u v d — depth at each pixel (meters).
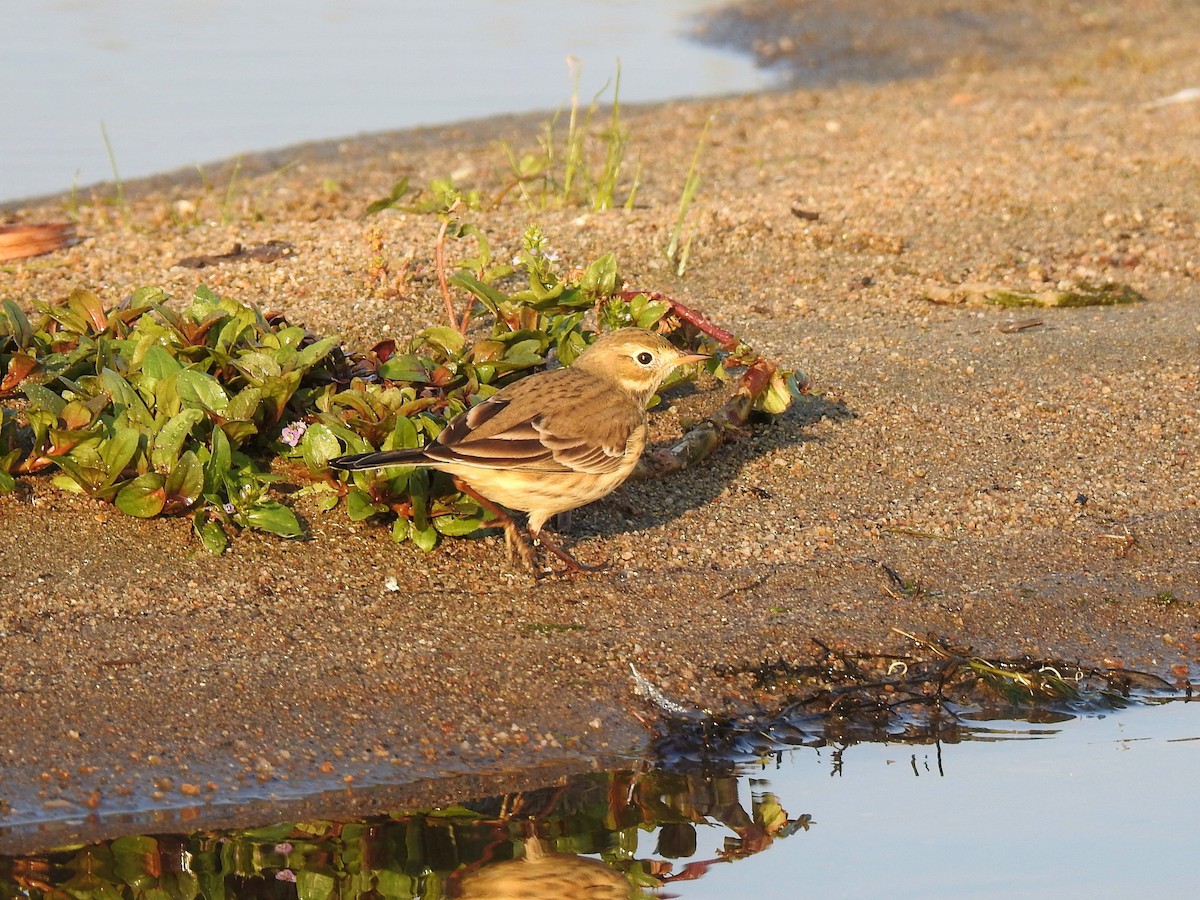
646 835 8.98
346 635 10.40
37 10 35.91
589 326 14.97
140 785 8.89
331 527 11.59
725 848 8.84
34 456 11.67
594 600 11.07
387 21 37.00
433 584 11.11
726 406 13.35
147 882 8.27
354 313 14.95
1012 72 31.58
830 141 24.56
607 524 12.15
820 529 12.21
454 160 24.33
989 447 13.62
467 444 10.48
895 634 10.90
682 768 9.56
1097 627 11.18
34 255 17.09
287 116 27.58
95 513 11.47
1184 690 10.69
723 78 32.31
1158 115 25.72
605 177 19.58
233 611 10.55
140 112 27.36
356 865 8.52
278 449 12.11
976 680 10.58
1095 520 12.48
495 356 12.84
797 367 14.92
